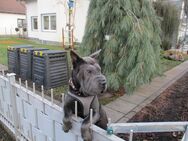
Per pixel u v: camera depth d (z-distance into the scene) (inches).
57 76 187.2
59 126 73.6
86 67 61.9
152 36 161.0
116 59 158.6
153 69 151.3
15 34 888.9
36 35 623.2
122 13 151.9
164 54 384.8
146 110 145.3
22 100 96.3
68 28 469.1
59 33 514.9
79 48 178.7
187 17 504.7
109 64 159.0
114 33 155.8
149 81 173.6
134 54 146.5
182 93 189.2
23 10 920.3
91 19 163.0
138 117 133.0
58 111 71.5
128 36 147.6
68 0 466.3
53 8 514.9
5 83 109.6
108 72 161.0
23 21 921.5
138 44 145.6
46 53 176.4
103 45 165.0
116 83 155.5
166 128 63.8
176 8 405.7
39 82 187.6
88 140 57.7
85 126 58.1
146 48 146.7
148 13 164.6
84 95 63.7
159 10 356.5
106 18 156.3
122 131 59.5
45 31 560.1
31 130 94.7
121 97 168.7
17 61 219.1
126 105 152.0
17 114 104.8
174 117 136.2
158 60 177.3
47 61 176.4
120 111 140.6
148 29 156.0
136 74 145.1
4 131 125.6
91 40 166.6
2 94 118.0
